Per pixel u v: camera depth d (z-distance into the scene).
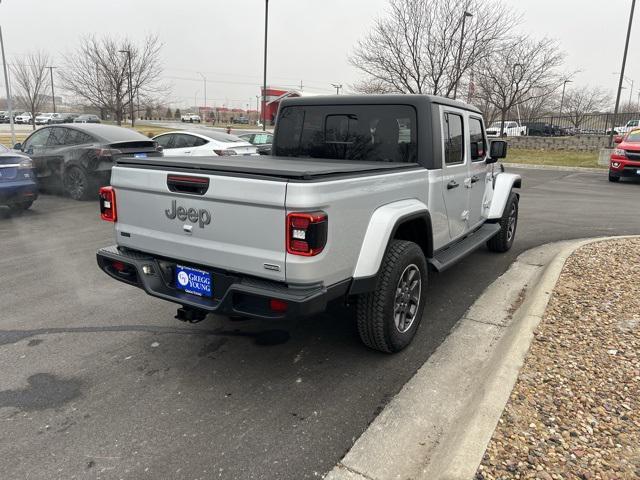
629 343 3.70
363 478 2.60
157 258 3.73
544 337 3.81
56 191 11.32
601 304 4.48
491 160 5.80
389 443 2.87
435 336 4.27
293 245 2.94
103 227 8.30
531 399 2.97
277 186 2.92
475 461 2.43
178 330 4.36
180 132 13.01
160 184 3.49
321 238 2.94
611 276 5.30
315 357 3.89
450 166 4.62
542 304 4.47
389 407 3.22
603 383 3.15
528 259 6.64
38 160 11.21
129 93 31.12
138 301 5.04
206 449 2.80
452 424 3.04
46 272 5.93
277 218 2.97
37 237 7.61
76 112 70.19
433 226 4.41
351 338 4.23
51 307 4.86
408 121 4.34
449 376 3.62
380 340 3.72
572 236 7.95
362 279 3.37
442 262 4.54
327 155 4.85
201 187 3.26
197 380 3.53
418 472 2.64
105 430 2.96
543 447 2.54
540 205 11.10
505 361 3.42
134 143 11.02
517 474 2.35
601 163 21.06
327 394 3.37
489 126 37.50
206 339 4.19
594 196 12.59
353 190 3.20
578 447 2.54
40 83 45.44
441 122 4.41
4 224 8.51
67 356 3.87
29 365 3.72
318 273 3.00
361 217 3.32
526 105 40.62
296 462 2.70
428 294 5.28
